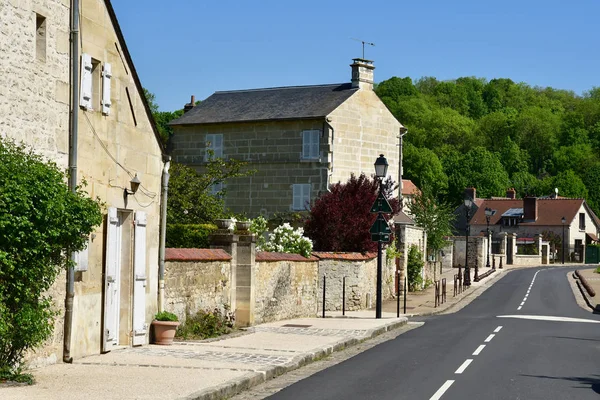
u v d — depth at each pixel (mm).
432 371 15492
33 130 13062
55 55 13750
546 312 34594
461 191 118562
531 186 128000
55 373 12758
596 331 25406
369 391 13000
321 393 12727
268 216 46531
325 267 31188
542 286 53375
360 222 33562
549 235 99562
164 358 15172
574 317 31969
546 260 92750
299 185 45938
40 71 13281
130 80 16703
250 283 22172
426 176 112812
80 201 11938
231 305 21812
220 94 50938
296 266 26422
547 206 102750
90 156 14938
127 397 10906
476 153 120938
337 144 45781
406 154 114375
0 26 12203
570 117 150000
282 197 46312
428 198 60812
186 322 19328
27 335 11539
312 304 28016
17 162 11273
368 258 33219
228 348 17297
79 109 14477
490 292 47938
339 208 33719
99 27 15344
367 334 21594
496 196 118312
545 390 13422
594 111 153500
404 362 16828
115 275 16297
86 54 14703
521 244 94938
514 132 143750
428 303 37656
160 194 18344
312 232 33781
